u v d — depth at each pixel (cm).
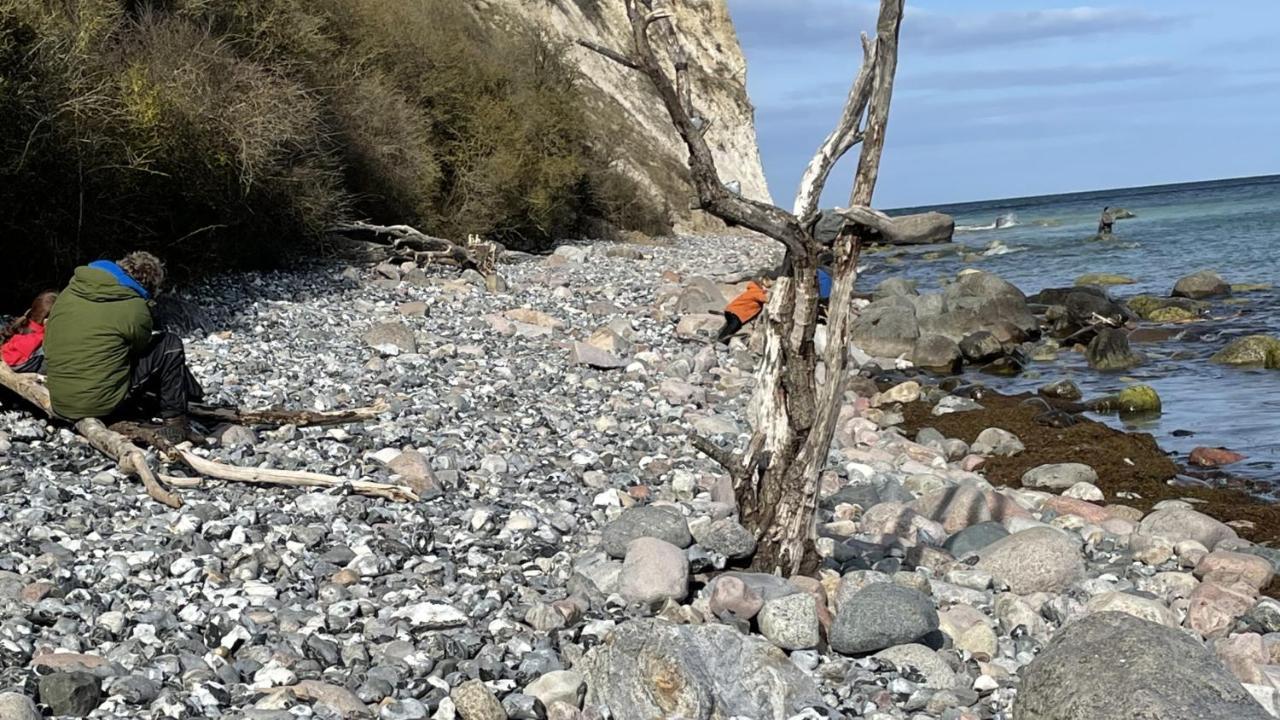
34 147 1252
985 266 3441
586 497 835
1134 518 938
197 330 1348
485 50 3173
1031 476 1091
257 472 776
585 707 509
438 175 2448
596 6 5184
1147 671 446
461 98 2744
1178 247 3672
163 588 588
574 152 3325
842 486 974
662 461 955
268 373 1152
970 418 1354
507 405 1110
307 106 1761
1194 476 1102
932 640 602
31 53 1241
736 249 3578
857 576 646
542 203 2900
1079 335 1944
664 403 1181
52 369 839
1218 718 424
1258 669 572
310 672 503
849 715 512
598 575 646
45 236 1295
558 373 1304
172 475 789
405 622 564
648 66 581
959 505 870
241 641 527
